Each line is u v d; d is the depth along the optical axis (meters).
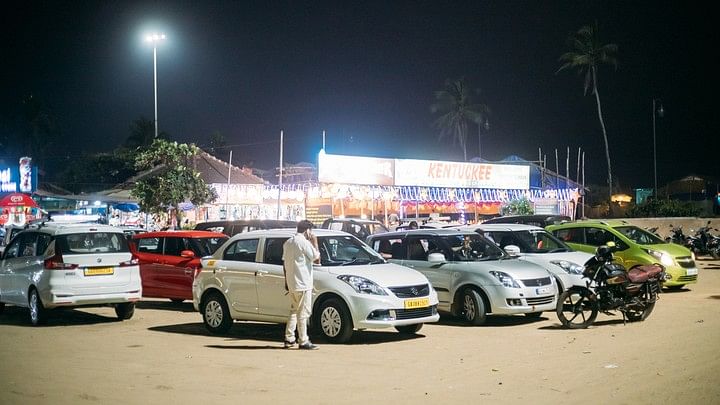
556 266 14.55
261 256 12.12
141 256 16.45
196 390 8.00
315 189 33.22
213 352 10.49
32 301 13.69
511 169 38.25
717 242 27.84
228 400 7.54
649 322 12.87
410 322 11.18
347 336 11.02
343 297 10.97
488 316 14.35
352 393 7.84
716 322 12.68
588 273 12.71
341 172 32.34
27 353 10.50
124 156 62.09
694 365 8.98
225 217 34.78
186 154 33.66
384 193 33.94
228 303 12.24
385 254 14.12
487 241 14.25
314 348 10.71
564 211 38.81
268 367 9.31
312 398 7.62
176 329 13.09
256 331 12.75
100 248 13.99
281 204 34.75
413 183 34.50
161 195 32.19
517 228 15.90
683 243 29.45
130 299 13.82
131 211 37.06
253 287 11.93
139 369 9.21
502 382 8.27
